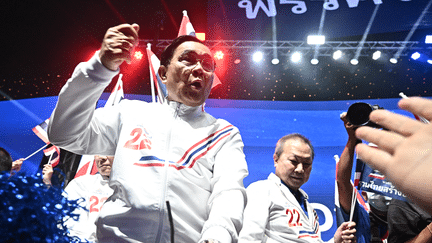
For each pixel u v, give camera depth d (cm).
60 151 376
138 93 877
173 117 154
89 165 353
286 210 245
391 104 869
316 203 726
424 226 205
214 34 862
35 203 78
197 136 152
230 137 158
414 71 869
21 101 874
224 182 142
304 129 867
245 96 892
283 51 886
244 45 877
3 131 854
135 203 133
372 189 226
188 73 157
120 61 129
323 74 889
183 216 136
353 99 881
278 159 272
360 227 222
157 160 141
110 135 153
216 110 884
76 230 266
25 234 75
